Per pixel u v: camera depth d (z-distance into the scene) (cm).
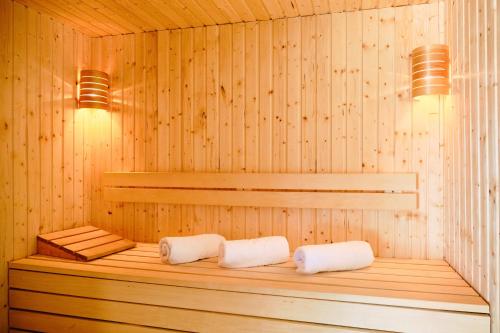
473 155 190
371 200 252
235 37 286
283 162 276
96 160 313
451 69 232
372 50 260
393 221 256
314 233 269
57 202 285
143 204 306
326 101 268
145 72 305
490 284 168
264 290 194
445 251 245
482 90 177
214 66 290
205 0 248
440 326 173
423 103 251
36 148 267
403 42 255
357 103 262
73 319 226
